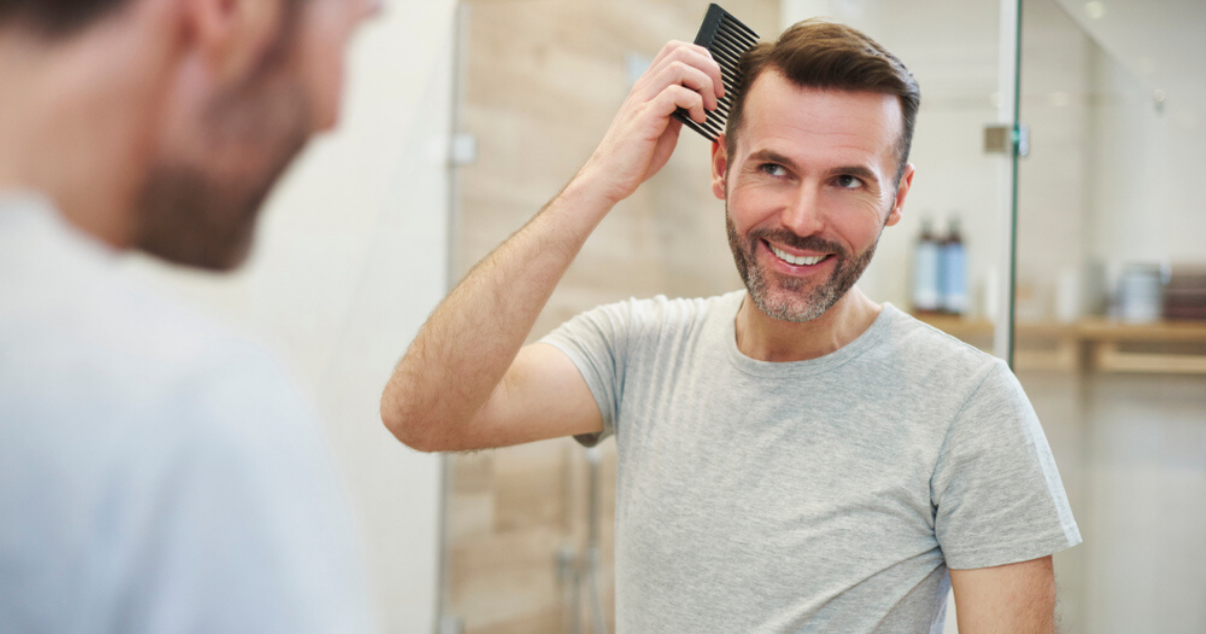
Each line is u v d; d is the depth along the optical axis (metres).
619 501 0.92
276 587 0.33
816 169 0.78
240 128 0.38
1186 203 1.45
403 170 1.56
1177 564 1.39
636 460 0.91
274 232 1.36
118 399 0.32
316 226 1.44
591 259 1.62
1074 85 1.30
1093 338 1.33
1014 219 1.20
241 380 0.35
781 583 0.79
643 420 0.92
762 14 1.50
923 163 1.50
